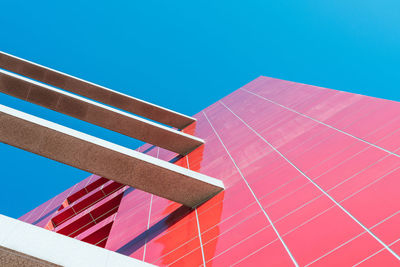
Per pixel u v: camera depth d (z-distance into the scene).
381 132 7.68
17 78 16.19
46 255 4.05
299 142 9.99
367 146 7.42
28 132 9.16
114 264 4.34
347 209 5.53
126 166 9.32
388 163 6.23
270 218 6.56
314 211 6.01
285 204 6.80
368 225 4.86
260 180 8.73
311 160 8.32
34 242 4.16
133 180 9.51
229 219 7.51
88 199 19.72
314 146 9.09
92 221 17.00
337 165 7.30
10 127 9.13
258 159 10.47
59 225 18.78
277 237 5.78
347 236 4.87
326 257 4.66
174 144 16.56
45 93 16.34
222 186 9.56
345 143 8.20
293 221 6.01
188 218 8.94
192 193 9.52
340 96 12.44
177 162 15.88
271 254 5.40
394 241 4.26
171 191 9.51
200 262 6.39
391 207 4.97
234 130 16.27
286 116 13.70
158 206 11.31
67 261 4.09
